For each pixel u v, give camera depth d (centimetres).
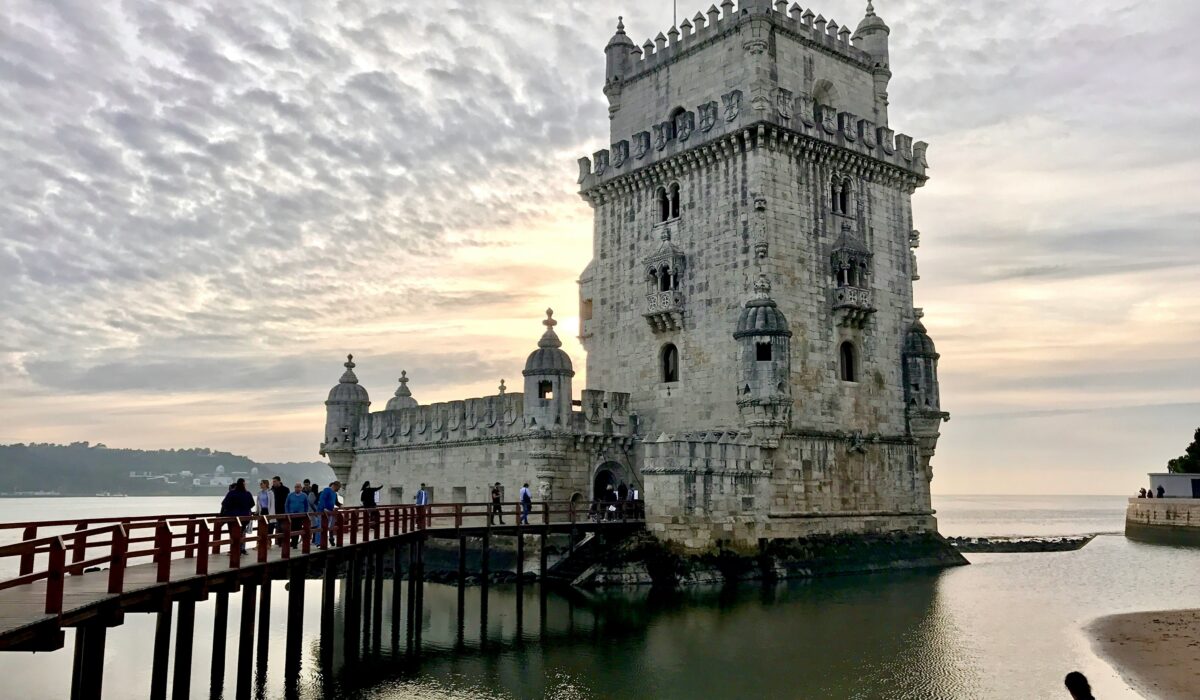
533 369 5278
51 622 1686
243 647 2769
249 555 2994
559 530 4606
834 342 5428
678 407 5469
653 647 3450
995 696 2820
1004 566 6444
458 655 3403
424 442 6247
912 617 4009
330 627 3297
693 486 4722
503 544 5453
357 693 2898
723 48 5562
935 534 5897
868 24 6194
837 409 5381
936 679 3000
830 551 5172
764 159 5206
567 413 5278
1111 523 17475
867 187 5791
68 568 2012
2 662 3650
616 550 4797
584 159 6250
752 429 4966
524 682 2998
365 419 7044
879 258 5781
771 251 5159
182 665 2428
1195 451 10788
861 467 5478
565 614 4122
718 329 5291
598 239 6156
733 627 3788
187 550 2842
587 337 6141
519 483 5375
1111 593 5016
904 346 5859
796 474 5119
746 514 4891
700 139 5438
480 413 5741
